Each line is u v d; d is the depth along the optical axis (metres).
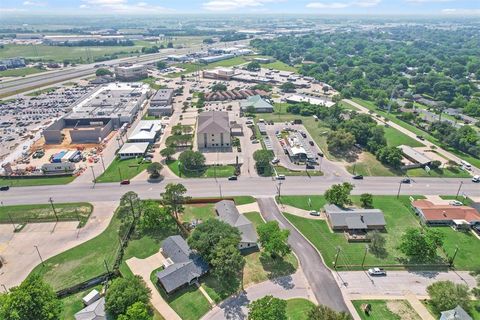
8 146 186.38
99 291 91.12
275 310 73.38
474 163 164.50
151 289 90.88
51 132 188.62
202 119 192.00
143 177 150.75
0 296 77.75
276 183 145.75
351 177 151.25
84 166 161.25
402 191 139.62
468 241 109.25
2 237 112.69
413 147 182.75
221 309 85.31
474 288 88.12
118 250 106.00
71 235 113.38
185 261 95.69
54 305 79.00
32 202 132.38
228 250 91.31
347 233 113.00
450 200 132.50
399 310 84.81
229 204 124.62
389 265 99.56
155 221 113.12
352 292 90.44
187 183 146.00
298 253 104.75
